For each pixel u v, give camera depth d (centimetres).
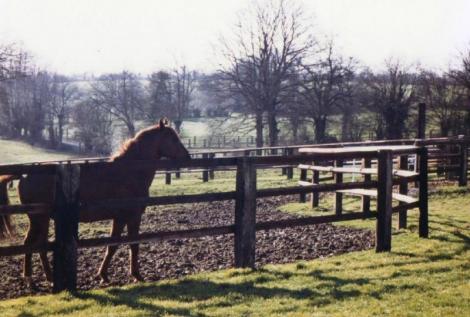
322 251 1006
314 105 4484
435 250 934
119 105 5944
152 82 5966
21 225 1421
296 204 1725
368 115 4953
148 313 598
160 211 1667
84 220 759
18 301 648
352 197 1692
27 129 6756
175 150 864
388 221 953
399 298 662
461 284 725
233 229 812
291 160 861
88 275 840
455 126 4625
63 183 677
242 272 785
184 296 666
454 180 1938
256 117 4281
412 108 4934
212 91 4341
